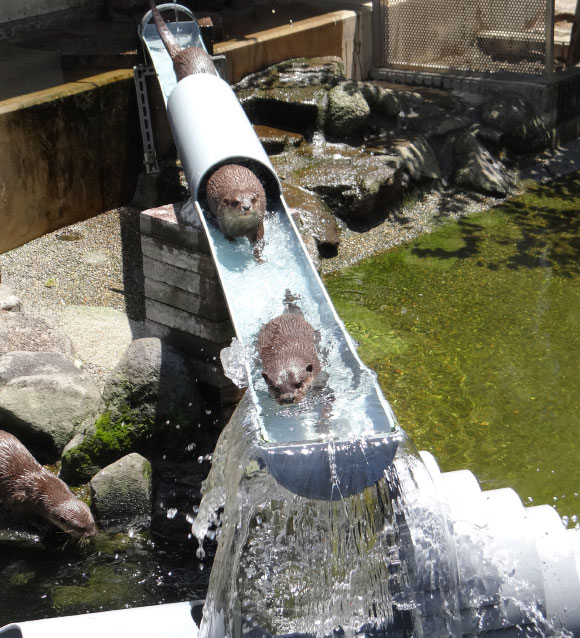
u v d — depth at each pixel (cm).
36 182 966
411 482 480
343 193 1050
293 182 1059
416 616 469
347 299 926
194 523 579
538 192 1189
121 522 620
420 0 1338
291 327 534
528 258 1009
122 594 561
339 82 1185
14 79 1016
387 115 1205
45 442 673
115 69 1083
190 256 683
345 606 477
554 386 771
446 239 1062
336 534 487
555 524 515
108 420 659
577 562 506
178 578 575
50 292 881
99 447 654
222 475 544
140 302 876
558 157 1273
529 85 1275
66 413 675
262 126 1153
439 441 700
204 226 625
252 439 453
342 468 418
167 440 671
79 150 1005
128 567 584
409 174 1124
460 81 1329
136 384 664
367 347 832
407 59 1380
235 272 618
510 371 794
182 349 722
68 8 1263
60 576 577
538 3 1250
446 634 471
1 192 929
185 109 718
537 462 676
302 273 618
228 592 477
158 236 702
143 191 1082
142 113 1055
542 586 490
